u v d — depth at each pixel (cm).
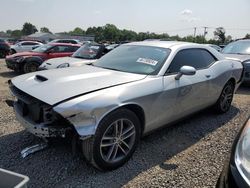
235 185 196
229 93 539
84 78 338
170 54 400
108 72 374
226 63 512
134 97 320
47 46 1140
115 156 321
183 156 361
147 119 349
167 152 370
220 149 385
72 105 274
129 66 395
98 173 312
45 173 308
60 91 296
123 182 298
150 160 346
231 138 424
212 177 313
